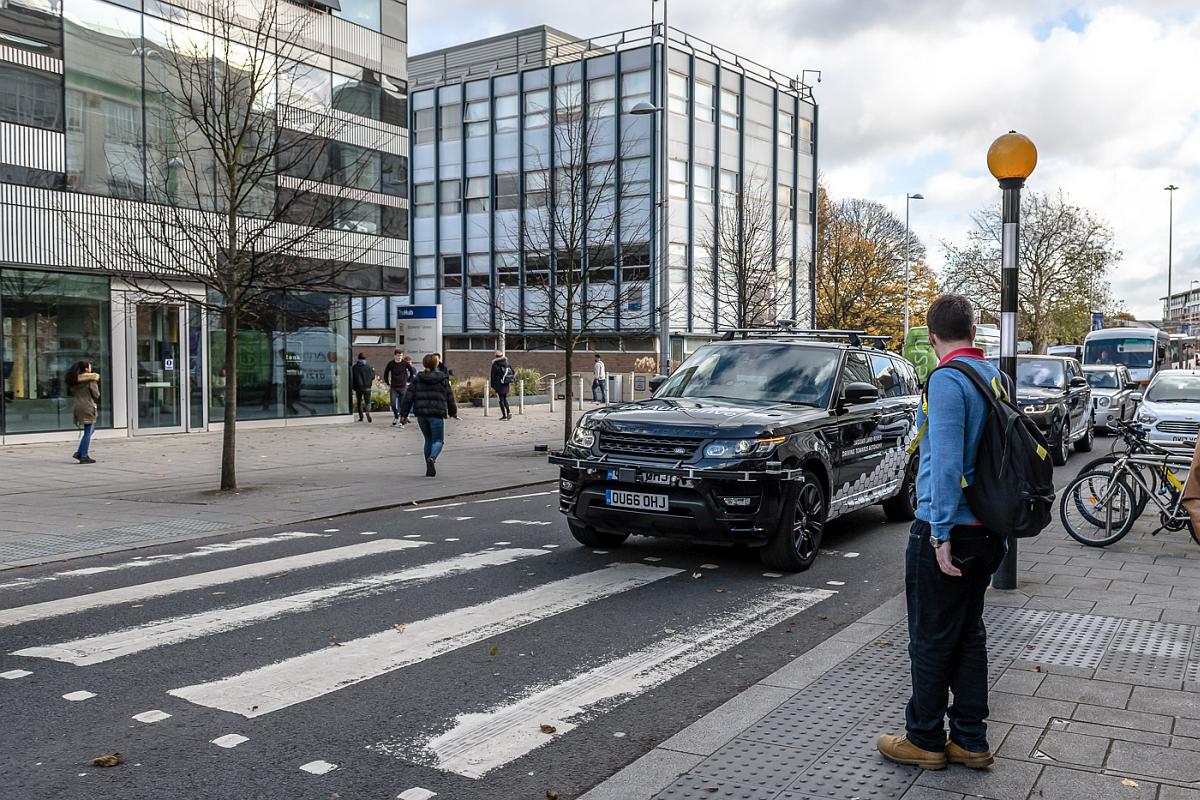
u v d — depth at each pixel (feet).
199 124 46.39
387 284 85.92
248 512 36.70
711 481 24.50
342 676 17.13
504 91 146.00
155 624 20.43
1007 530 11.94
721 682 17.07
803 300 160.45
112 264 60.39
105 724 14.82
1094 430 78.95
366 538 31.24
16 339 61.36
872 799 11.88
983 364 12.61
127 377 67.77
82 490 43.06
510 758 13.70
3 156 59.36
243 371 76.33
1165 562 26.61
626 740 14.39
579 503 26.40
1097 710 14.73
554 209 68.64
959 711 12.88
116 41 64.54
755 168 149.18
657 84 132.26
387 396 99.14
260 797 12.42
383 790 12.66
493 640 19.44
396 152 86.22
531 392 124.57
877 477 31.32
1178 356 156.25
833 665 17.35
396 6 85.87
